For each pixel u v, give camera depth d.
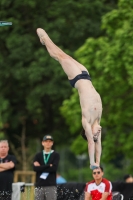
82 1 67.62
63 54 24.20
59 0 67.44
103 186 29.80
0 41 67.06
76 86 23.53
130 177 39.53
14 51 65.06
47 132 69.88
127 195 34.94
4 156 31.28
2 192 30.88
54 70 63.69
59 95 64.25
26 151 66.56
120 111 54.38
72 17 66.69
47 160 31.38
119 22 52.69
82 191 34.62
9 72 65.38
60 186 35.47
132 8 52.06
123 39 49.88
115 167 122.69
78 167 136.25
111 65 50.69
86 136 23.05
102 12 68.25
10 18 65.81
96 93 23.31
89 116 22.95
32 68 63.78
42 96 66.62
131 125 55.97
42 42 24.80
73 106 54.75
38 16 66.81
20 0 65.62
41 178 31.19
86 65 54.16
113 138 55.06
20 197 33.31
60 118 68.31
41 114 67.44
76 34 66.31
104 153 54.94
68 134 69.44
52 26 66.12
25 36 65.56
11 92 67.62
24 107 68.06
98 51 52.50
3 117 65.00
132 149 54.53
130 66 49.41
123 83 53.09
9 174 31.17
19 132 69.50
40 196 31.27
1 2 65.56
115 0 71.31
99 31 67.25
